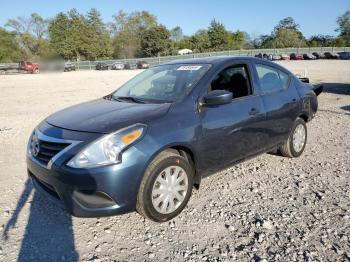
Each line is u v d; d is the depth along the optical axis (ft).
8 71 151.12
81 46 238.89
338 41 301.63
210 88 13.16
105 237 11.00
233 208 12.57
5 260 9.92
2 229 11.54
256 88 14.96
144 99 13.43
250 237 10.77
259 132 14.74
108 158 10.18
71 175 10.06
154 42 246.88
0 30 244.42
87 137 10.46
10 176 16.44
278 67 16.93
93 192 10.18
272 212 12.19
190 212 12.35
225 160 13.46
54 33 251.60
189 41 273.13
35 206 13.14
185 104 12.21
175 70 14.73
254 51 207.62
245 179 15.17
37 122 29.76
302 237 10.63
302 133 17.97
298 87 17.61
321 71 86.58
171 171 11.54
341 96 40.19
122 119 11.17
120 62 183.73
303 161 17.43
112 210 10.41
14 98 49.11
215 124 12.66
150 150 10.68
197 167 12.37
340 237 10.58
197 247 10.34
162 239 10.80
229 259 9.73
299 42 312.29
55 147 10.84
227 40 262.06
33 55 250.78
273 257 9.75
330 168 16.38
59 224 11.84
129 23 287.28
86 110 12.87
